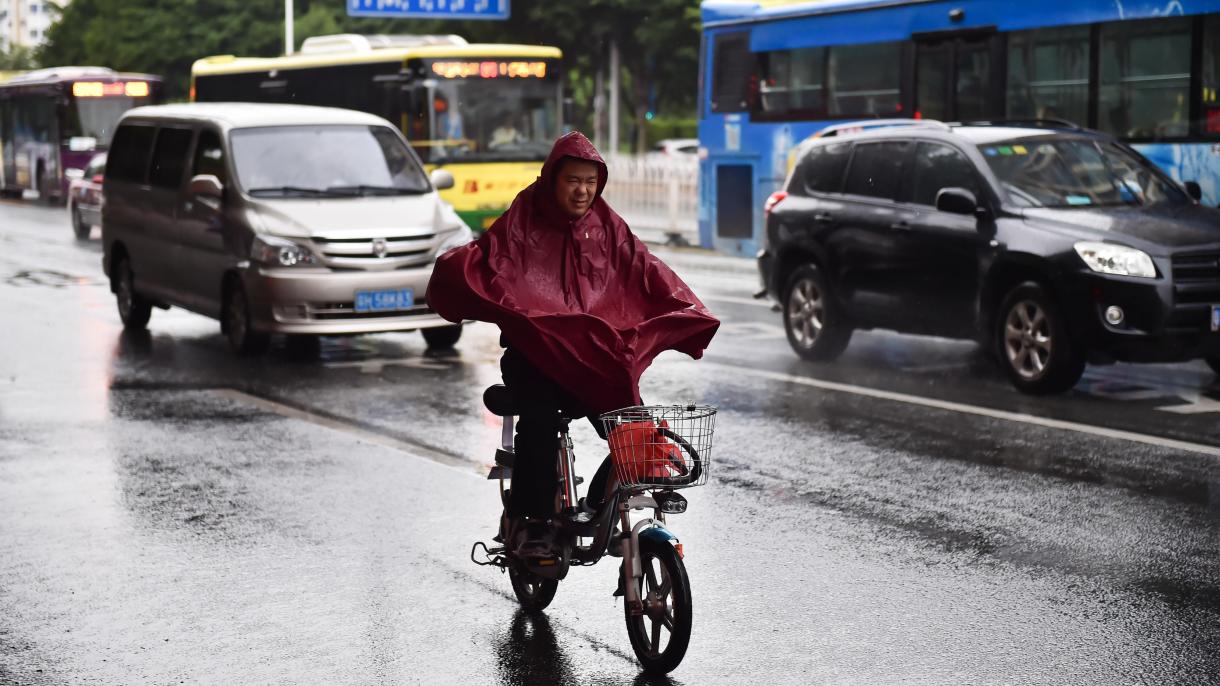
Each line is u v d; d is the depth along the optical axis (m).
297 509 10.91
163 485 11.70
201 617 8.43
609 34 59.00
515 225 7.52
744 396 15.54
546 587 8.32
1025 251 15.30
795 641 7.91
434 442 13.34
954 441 13.09
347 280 17.89
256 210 18.34
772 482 11.63
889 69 25.44
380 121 20.31
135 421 14.35
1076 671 7.39
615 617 8.43
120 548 9.89
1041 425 13.73
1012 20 22.98
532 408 7.66
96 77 53.50
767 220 18.88
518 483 7.75
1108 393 15.52
